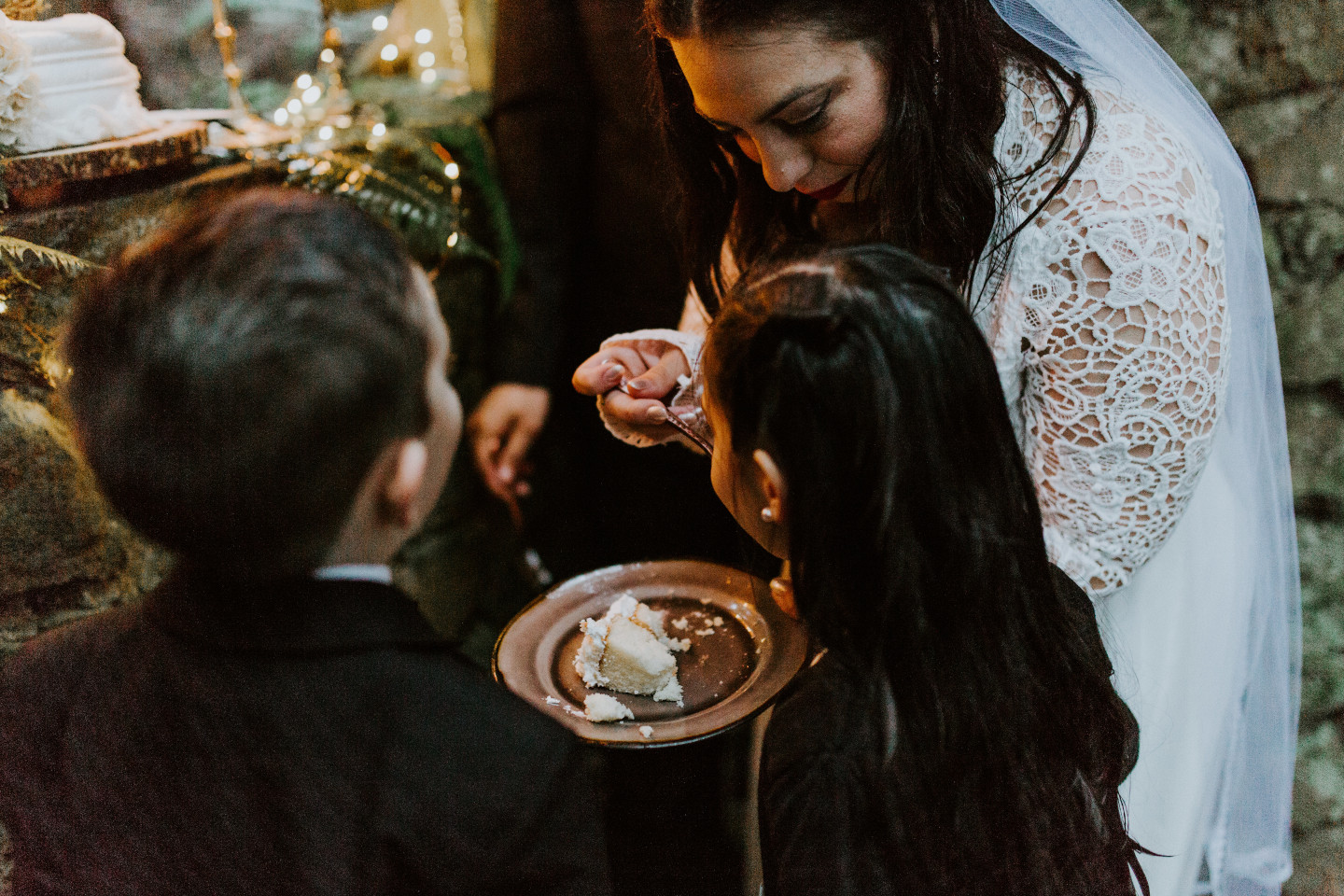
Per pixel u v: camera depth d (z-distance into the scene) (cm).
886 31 92
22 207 110
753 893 140
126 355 63
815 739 80
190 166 130
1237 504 121
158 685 70
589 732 92
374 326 64
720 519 175
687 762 186
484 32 210
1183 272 95
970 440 75
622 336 128
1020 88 101
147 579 126
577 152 164
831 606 78
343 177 152
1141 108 100
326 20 180
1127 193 94
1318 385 163
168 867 71
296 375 62
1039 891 82
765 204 126
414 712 70
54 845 75
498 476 179
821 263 75
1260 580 127
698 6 89
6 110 107
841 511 74
